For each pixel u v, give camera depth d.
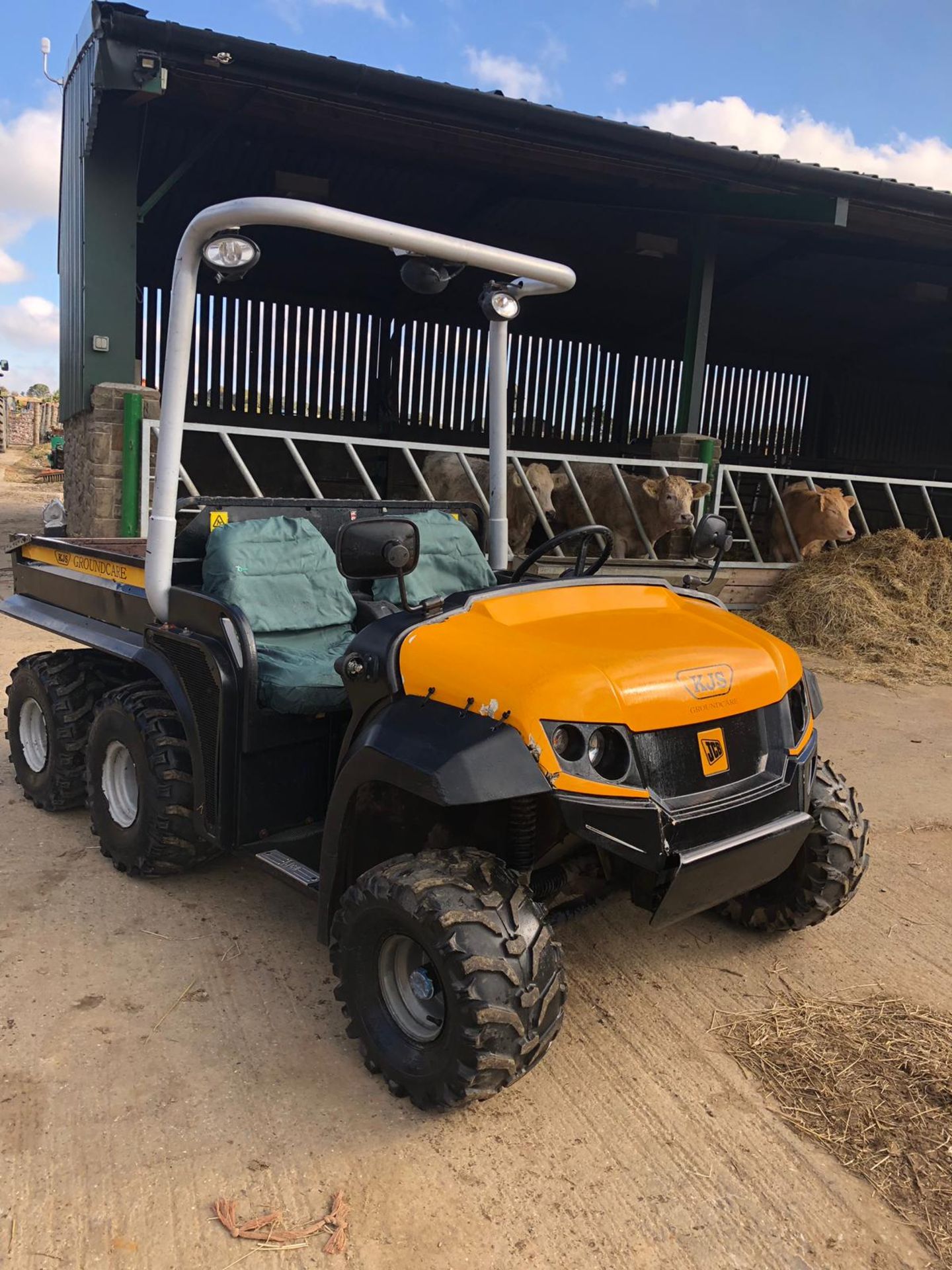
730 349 16.27
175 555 3.69
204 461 13.30
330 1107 2.48
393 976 2.55
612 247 12.23
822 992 3.10
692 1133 2.44
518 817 2.52
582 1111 2.50
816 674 7.57
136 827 3.51
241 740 3.08
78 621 4.02
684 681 2.57
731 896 2.72
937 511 12.72
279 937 3.31
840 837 3.17
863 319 14.62
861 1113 2.52
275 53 6.86
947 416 17.81
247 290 13.20
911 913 3.68
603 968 3.22
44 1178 2.20
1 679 6.23
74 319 9.03
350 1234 2.09
